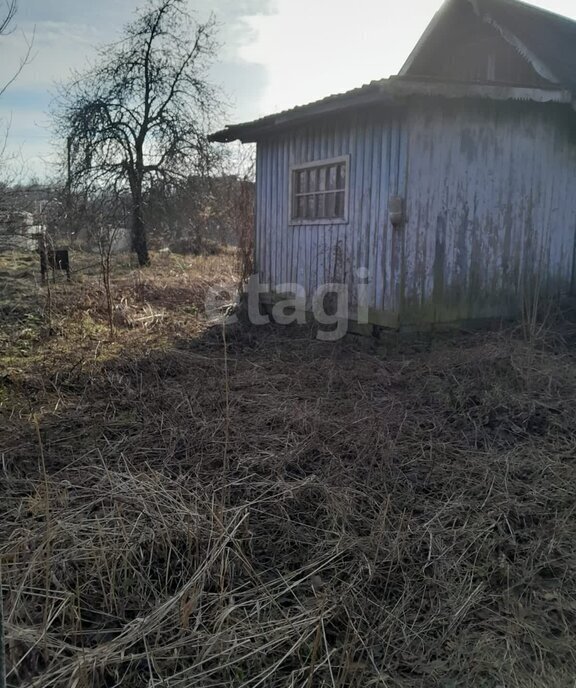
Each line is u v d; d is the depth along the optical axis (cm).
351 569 245
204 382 482
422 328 583
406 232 559
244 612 219
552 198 652
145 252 1329
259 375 508
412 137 547
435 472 329
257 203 808
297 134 710
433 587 239
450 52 838
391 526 276
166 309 810
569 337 588
